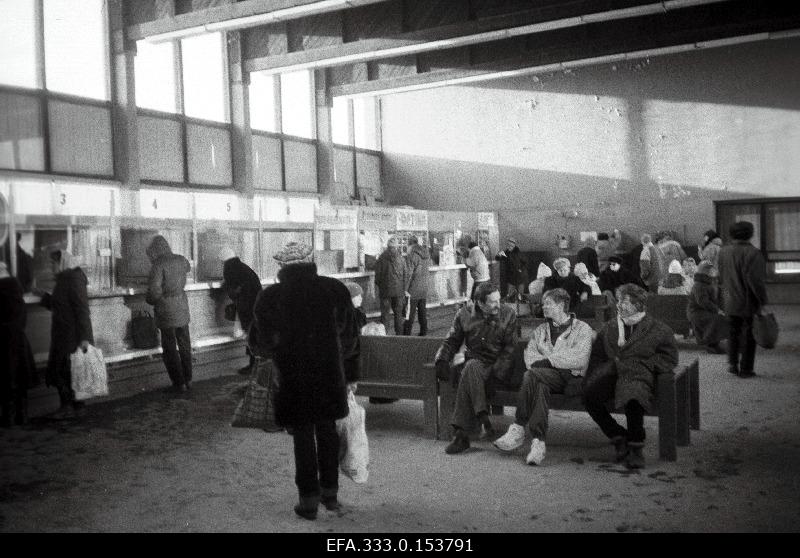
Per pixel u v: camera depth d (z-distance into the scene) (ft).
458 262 54.24
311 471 13.57
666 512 13.55
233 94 55.36
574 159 65.77
